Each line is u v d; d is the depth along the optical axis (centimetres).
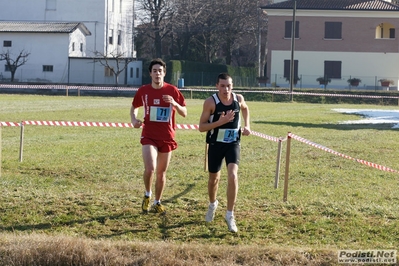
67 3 9075
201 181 1516
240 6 8431
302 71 8194
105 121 3266
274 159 1933
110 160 1833
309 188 1466
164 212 1184
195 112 4184
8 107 4206
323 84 7931
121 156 1922
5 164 1695
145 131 1171
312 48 8150
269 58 8212
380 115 4356
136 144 2241
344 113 4538
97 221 1138
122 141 2331
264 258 891
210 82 8150
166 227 1105
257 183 1513
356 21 8075
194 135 2616
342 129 3155
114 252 894
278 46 8175
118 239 1023
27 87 6569
